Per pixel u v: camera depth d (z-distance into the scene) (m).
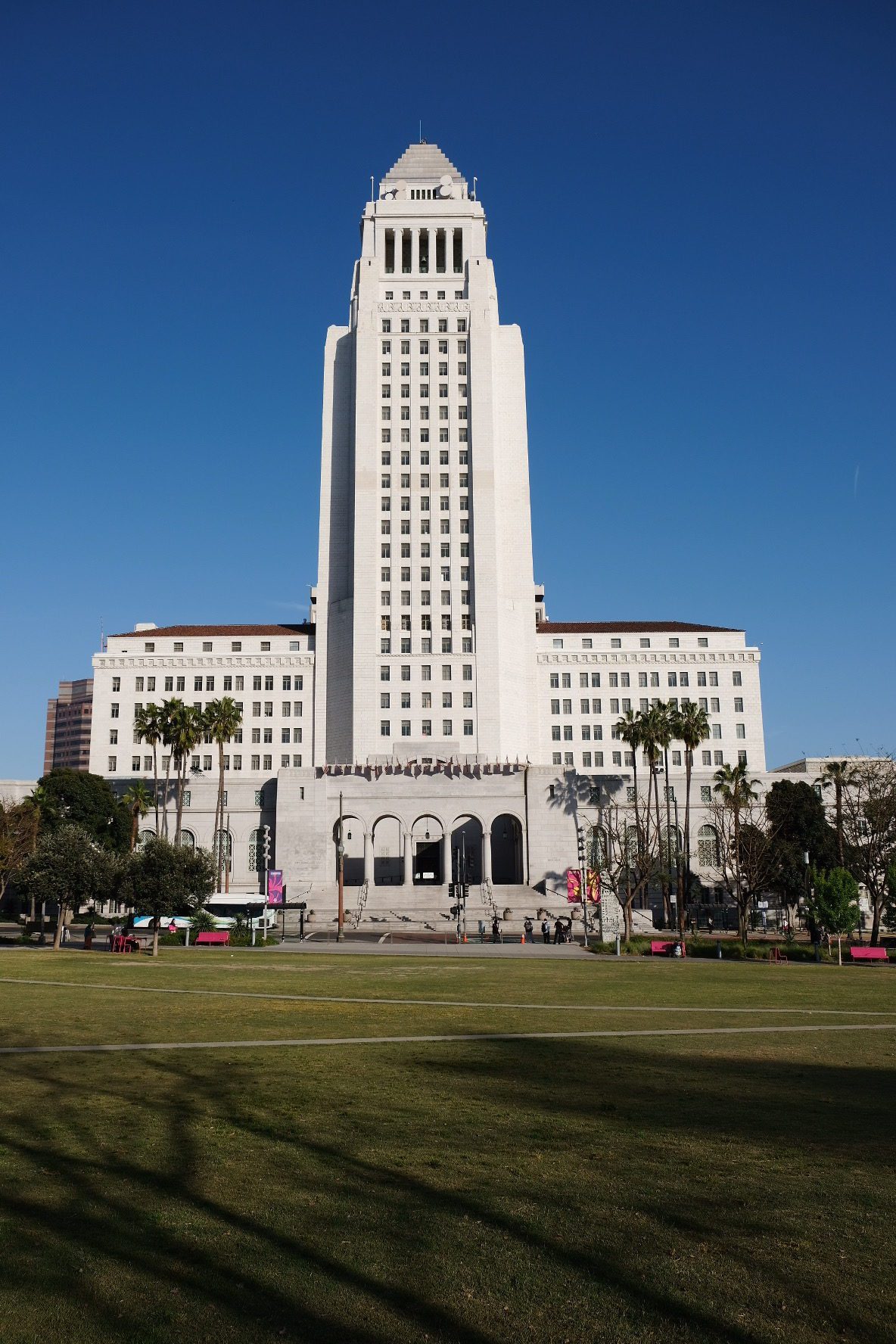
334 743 150.12
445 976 51.16
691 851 133.62
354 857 139.75
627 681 160.12
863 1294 11.00
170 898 72.94
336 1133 17.42
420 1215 13.32
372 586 149.12
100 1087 21.05
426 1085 21.50
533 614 154.38
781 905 120.38
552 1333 10.14
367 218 161.62
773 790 119.81
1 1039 27.59
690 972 56.16
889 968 64.62
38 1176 14.88
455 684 146.62
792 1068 23.95
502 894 121.06
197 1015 33.25
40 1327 10.19
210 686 158.62
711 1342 9.97
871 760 124.75
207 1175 14.97
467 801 130.00
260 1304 10.74
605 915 102.44
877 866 104.62
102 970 52.47
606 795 132.12
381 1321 10.39
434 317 157.12
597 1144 16.78
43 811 109.75
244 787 137.12
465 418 154.75
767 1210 13.54
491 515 150.75
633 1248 12.23
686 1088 21.36
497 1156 16.08
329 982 47.00
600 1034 29.41
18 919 117.12
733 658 160.75
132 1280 11.28
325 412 160.62
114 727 158.12
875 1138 17.25
